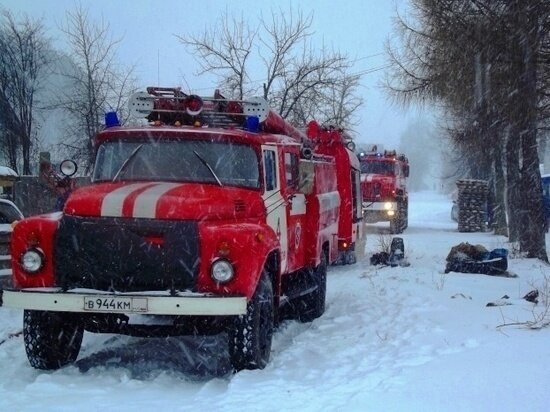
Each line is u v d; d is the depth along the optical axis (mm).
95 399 5895
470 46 16344
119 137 7848
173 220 6520
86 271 6520
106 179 7730
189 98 8039
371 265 16344
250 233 6586
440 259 16984
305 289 9742
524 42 15328
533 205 17281
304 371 6656
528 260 16453
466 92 17078
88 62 23875
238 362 6723
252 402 5520
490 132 18797
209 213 6695
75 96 25406
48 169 9984
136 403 5770
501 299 10242
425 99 19578
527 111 16078
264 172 7863
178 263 6426
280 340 8805
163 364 7484
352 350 7500
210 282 6441
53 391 6164
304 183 8312
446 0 16797
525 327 7719
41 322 6910
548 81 16453
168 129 7785
